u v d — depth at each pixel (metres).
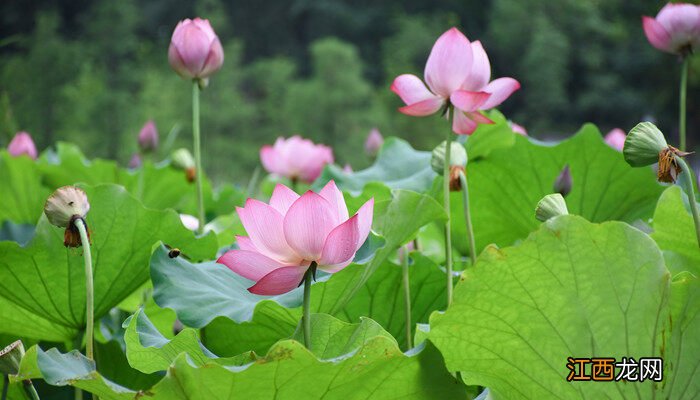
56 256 3.34
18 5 36.12
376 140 5.27
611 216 3.85
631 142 3.11
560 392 2.93
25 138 5.07
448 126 3.27
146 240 3.40
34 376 2.96
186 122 31.97
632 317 2.89
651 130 3.11
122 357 3.43
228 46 40.31
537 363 2.93
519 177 3.86
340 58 40.97
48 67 23.59
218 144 34.84
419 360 2.89
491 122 3.23
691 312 2.89
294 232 2.92
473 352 2.94
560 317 2.90
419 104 3.26
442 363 2.90
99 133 25.88
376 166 3.98
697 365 2.90
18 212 5.22
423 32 48.72
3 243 3.30
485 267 2.88
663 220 3.22
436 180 3.67
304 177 4.61
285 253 2.94
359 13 57.03
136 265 3.41
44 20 25.70
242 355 2.99
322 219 2.92
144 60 35.66
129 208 3.38
